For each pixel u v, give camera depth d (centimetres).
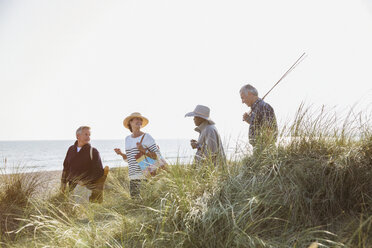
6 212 390
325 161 303
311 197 279
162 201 323
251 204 265
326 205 271
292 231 251
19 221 378
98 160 503
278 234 252
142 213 343
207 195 310
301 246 222
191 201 304
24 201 432
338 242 207
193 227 264
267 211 274
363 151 314
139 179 482
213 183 329
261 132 372
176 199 309
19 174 488
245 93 448
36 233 337
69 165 510
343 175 284
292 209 267
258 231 256
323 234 236
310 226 252
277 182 294
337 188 280
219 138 458
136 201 398
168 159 418
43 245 285
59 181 538
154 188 386
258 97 449
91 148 504
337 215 265
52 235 303
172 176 368
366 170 293
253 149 359
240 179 320
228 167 353
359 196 273
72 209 413
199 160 401
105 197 520
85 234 295
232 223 258
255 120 415
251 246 224
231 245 243
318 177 289
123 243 280
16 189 444
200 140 458
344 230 235
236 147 376
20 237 338
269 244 230
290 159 316
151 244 268
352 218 252
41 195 459
